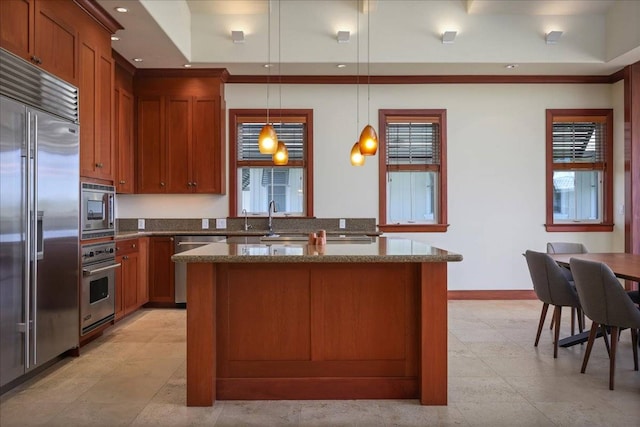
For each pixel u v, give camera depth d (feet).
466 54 16.78
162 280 16.99
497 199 18.81
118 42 14.93
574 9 16.63
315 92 18.61
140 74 17.71
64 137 10.48
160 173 17.87
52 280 10.01
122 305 14.57
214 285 8.59
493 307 17.12
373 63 16.78
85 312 11.66
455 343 12.37
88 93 12.25
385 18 16.71
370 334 8.79
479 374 9.99
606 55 16.97
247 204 19.07
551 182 18.78
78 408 8.32
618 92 18.35
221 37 16.74
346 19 16.69
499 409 8.23
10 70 8.73
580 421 7.73
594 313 9.37
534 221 18.81
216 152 17.84
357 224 18.63
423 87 18.70
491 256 18.75
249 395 8.75
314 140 18.61
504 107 18.76
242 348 8.79
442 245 18.72
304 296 8.79
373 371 8.82
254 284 8.79
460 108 18.75
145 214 18.58
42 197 9.59
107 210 13.01
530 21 16.84
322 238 10.37
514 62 16.87
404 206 19.15
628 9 15.79
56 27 10.65
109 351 11.73
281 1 16.70
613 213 18.72
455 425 7.63
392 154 18.89
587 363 10.43
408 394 8.79
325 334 8.79
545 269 11.24
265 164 18.72
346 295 8.79
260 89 18.54
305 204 18.88
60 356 11.18
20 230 8.86
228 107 18.53
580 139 19.01
